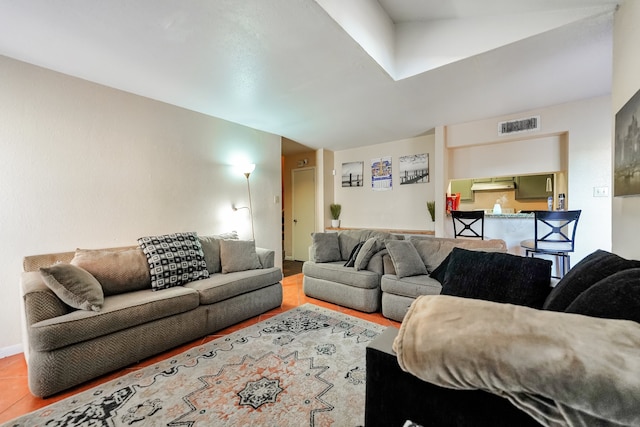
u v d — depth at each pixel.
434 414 0.86
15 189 2.23
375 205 5.39
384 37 2.40
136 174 2.95
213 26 1.83
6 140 2.19
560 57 2.28
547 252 3.12
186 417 1.45
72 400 1.59
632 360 0.56
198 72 2.47
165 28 1.86
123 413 1.48
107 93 2.73
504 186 5.86
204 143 3.60
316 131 4.46
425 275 2.81
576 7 1.85
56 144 2.43
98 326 1.78
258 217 4.32
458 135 4.05
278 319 2.78
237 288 2.66
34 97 2.31
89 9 1.67
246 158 4.14
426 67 2.46
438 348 0.73
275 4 1.64
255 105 3.30
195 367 1.92
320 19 1.77
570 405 0.58
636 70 1.55
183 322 2.24
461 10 2.20
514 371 0.63
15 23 1.79
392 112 3.57
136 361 1.96
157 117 3.12
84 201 2.59
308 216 6.11
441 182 4.14
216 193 3.75
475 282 1.74
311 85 2.74
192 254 2.75
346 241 3.83
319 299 3.43
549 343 0.63
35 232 2.32
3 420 1.45
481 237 3.62
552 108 3.37
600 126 3.09
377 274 3.02
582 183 3.21
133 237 2.93
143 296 2.17
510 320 0.72
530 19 2.01
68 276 1.83
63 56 2.20
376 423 1.00
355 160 5.68
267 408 1.51
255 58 2.23
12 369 1.96
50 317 1.71
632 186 1.54
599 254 1.33
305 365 1.93
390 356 0.96
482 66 2.41
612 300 0.85
